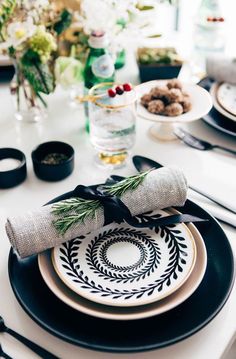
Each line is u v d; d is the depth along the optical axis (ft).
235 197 2.72
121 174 2.92
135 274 2.10
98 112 2.93
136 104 3.12
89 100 2.89
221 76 3.63
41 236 2.15
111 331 1.89
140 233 2.31
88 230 2.25
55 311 1.97
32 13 3.02
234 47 4.50
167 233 2.28
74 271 2.10
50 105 3.69
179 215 2.34
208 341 1.95
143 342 1.85
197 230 2.27
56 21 3.24
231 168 2.98
